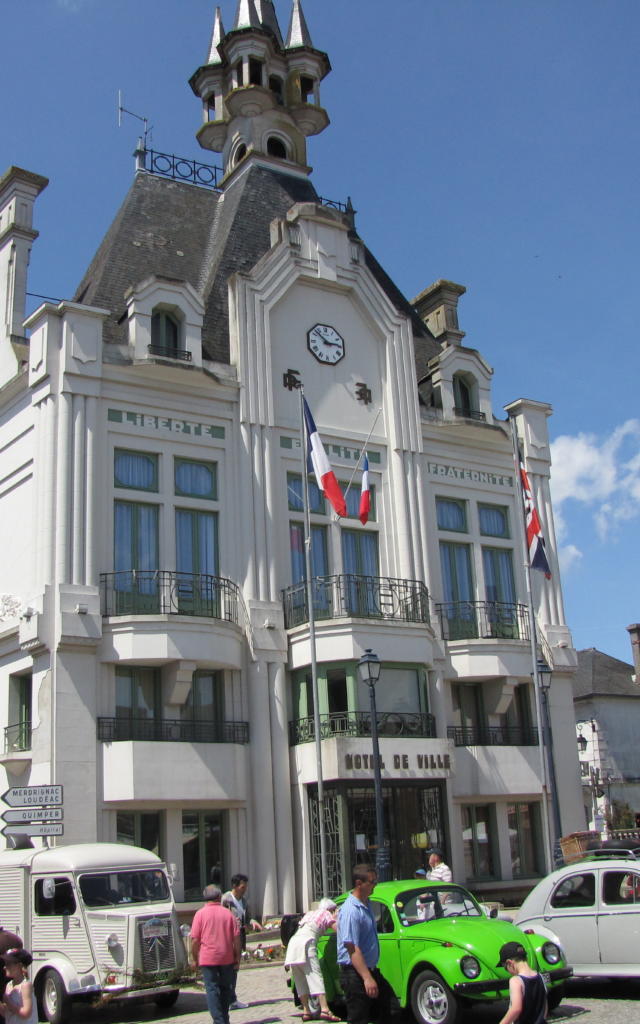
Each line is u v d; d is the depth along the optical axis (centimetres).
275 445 2708
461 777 2661
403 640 2575
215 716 2459
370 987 1019
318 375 2853
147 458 2538
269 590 2577
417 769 2473
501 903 2644
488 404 3155
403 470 2892
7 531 2558
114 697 2312
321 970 1385
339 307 2956
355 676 2480
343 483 2806
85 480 2380
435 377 3098
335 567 2714
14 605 2453
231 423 2670
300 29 3709
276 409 2750
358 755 2384
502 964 1219
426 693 2609
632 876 1391
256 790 2423
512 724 2894
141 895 1566
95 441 2427
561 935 1422
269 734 2473
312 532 2723
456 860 2566
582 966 1395
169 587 2439
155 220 3112
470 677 2769
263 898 2358
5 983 945
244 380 2692
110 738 2266
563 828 2844
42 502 2370
